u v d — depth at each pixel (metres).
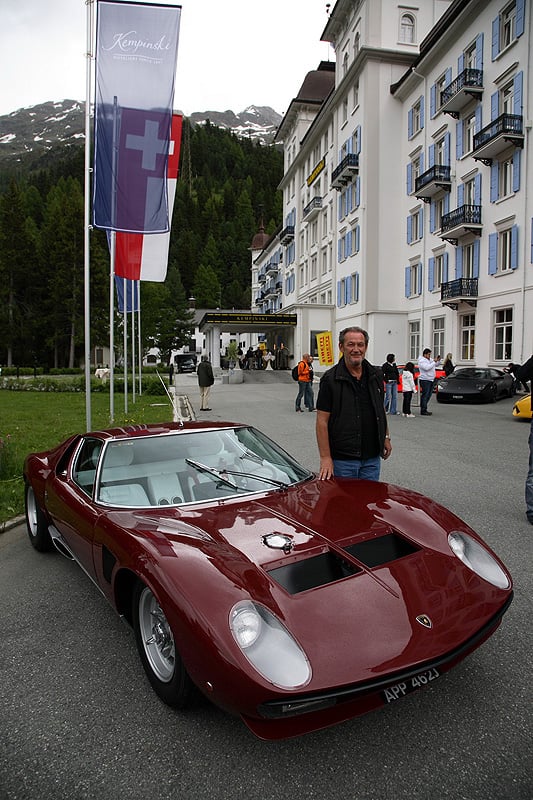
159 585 2.39
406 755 2.22
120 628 3.45
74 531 3.56
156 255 14.50
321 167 40.91
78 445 4.25
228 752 2.27
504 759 2.18
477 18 23.56
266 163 178.75
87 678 2.88
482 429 12.26
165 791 2.06
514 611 3.50
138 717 2.52
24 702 2.67
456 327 25.70
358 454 4.16
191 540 2.68
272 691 1.94
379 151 31.70
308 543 2.69
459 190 25.39
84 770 2.18
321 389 4.18
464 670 2.84
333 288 38.41
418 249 29.80
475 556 2.80
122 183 9.70
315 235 44.06
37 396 25.16
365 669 2.04
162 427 4.11
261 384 31.92
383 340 31.45
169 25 9.37
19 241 61.53
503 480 7.28
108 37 9.25
